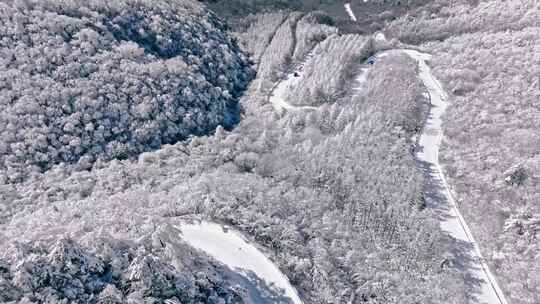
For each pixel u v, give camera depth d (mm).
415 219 101812
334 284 85375
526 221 100438
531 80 140750
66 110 134875
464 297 89312
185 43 180625
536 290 89250
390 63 176125
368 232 102125
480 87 149125
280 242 91812
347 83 171125
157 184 116250
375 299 83688
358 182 112688
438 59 177250
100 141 135375
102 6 166500
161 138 144750
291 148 127875
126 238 81500
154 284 71188
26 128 126688
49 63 140125
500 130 126562
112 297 67938
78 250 72312
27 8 147625
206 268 82875
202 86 164000
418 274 93062
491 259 99188
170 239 83125
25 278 66812
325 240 96562
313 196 107000
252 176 116000
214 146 135125
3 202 110500
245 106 170125
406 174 115062
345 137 127312
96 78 144500
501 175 112438
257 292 83000
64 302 66000
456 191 116812
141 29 170750
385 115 139125
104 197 108875
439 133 138000
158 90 152250
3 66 132875
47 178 120188
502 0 198250
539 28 166000
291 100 168250
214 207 98250
